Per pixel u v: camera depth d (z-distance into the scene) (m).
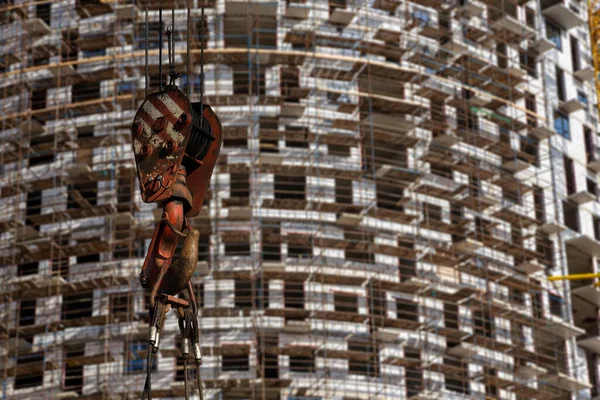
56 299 123.75
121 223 124.12
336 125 129.12
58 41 135.00
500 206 138.25
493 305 129.50
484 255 134.12
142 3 132.38
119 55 132.00
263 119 128.88
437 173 134.88
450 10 141.12
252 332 118.81
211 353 117.25
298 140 126.31
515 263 138.00
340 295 122.88
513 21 143.38
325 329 120.19
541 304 136.50
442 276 129.88
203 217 122.06
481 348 128.38
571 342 137.00
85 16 134.50
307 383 118.25
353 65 132.25
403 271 128.00
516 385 127.75
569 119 150.38
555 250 141.00
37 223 125.44
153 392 116.94
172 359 118.62
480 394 127.19
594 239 146.00
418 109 133.50
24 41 135.62
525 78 146.50
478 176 135.50
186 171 26.80
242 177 126.88
